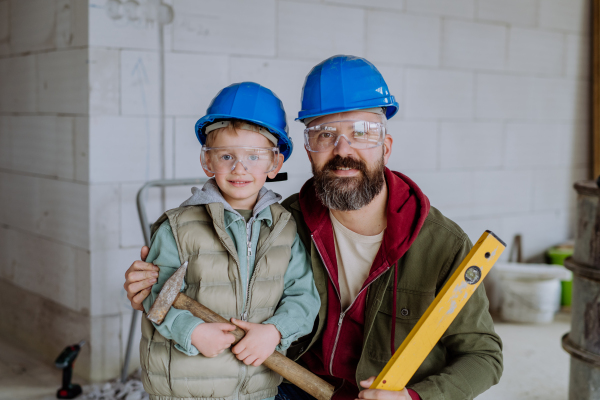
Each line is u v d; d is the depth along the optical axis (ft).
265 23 10.80
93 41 9.23
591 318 7.54
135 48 9.62
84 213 9.61
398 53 12.44
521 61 14.53
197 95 10.29
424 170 13.20
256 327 4.33
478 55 13.70
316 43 11.41
